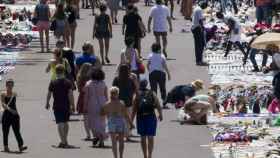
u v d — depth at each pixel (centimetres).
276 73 5419
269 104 5350
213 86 5538
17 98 5775
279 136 4738
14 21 8819
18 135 4550
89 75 5012
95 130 4625
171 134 4866
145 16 9494
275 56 5569
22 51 7500
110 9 9062
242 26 8256
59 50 5150
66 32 7194
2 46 7631
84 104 4647
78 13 9381
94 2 10038
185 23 9094
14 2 10694
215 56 7119
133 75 4681
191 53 7356
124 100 4653
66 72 5150
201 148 4581
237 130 4844
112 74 6412
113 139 4262
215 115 5244
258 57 7025
